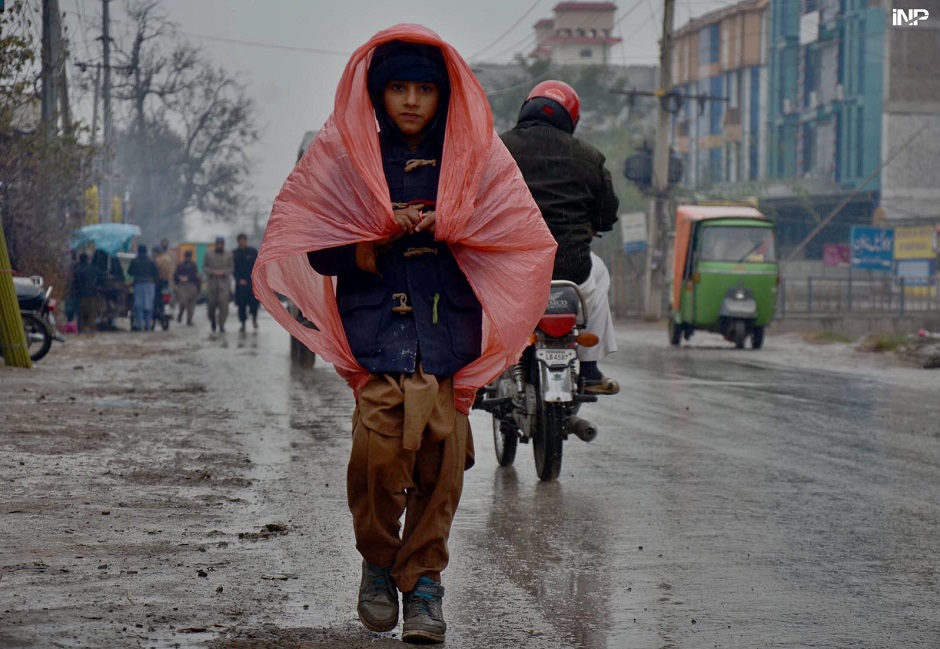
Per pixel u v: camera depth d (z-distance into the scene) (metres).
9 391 12.84
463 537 6.34
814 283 52.16
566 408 8.10
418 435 4.15
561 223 7.82
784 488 7.88
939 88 56.84
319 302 4.38
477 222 4.29
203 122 62.59
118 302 30.31
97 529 6.11
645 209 52.16
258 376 15.99
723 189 57.81
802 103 62.16
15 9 17.70
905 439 10.34
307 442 9.63
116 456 8.57
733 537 6.38
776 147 63.91
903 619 4.87
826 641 4.55
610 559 5.85
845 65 57.97
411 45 4.29
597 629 4.67
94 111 46.06
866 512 7.09
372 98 4.34
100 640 4.22
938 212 56.38
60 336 17.50
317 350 4.30
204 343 24.11
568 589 5.28
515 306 4.32
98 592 4.88
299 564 5.54
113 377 15.38
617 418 11.70
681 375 17.12
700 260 25.41
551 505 7.26
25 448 8.73
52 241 23.19
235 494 7.30
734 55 69.00
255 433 10.15
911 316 37.00
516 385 8.21
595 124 70.94
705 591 5.27
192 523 6.38
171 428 10.29
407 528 4.40
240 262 28.48
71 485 7.34
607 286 8.48
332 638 4.39
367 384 4.30
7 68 18.27
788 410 12.55
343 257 4.26
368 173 4.20
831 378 17.00
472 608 4.95
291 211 4.29
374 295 4.30
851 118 57.31
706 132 72.38
